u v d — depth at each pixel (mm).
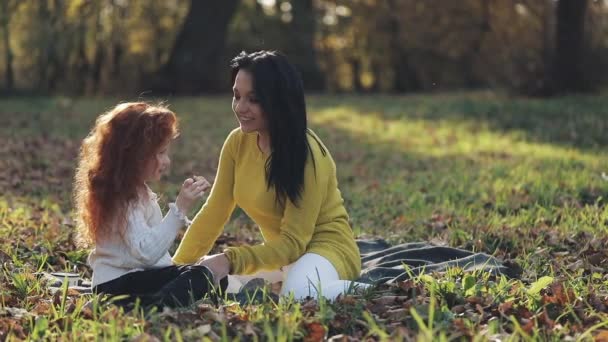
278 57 5082
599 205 8711
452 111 19984
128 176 4824
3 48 25562
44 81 25688
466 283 5082
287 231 5234
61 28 25531
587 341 4258
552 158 12555
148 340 4164
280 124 5078
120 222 4836
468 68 30625
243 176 5391
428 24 29375
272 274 5516
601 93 21656
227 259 5137
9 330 4527
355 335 4438
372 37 31906
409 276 5473
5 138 14273
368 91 32562
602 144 14820
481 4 27469
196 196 4922
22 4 25234
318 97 26094
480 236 7180
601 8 23359
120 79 26641
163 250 4883
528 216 7883
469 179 10438
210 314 4559
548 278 5059
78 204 5000
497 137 16000
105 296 4797
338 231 5449
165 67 25984
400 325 4484
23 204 8727
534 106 19312
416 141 15883
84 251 6539
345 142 15680
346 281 5133
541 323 4562
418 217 8227
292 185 5156
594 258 6340
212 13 25750
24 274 5566
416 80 31438
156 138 4840
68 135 15109
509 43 25859
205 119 18531
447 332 4352
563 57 21859
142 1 27375
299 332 4305
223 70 27641
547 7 24125
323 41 33094
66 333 4430
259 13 31250
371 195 9695
